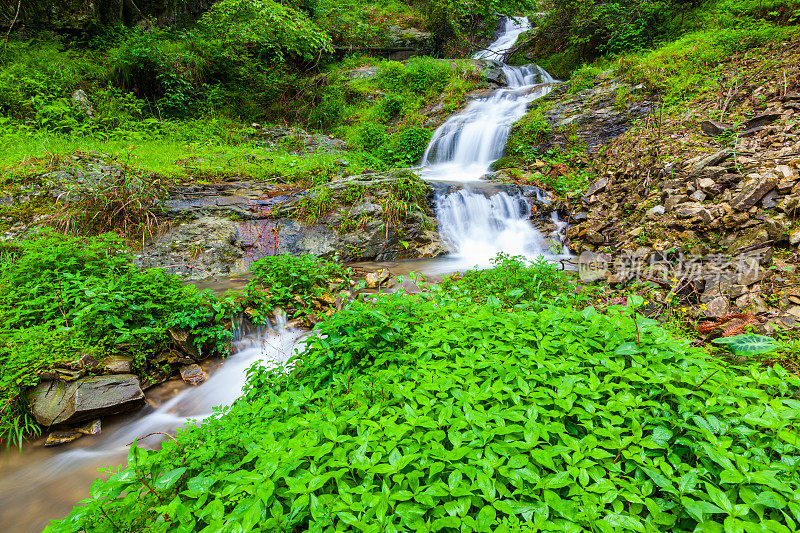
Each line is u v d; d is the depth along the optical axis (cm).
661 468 176
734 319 338
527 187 877
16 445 333
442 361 262
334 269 617
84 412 346
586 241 668
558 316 299
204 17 1477
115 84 1195
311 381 298
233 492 172
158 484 172
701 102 834
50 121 970
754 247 423
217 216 739
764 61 834
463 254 772
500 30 2291
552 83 1420
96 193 660
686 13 1309
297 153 1173
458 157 1211
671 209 554
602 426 207
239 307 484
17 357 350
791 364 280
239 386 431
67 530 168
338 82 1617
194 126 1213
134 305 420
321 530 154
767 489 158
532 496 164
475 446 188
